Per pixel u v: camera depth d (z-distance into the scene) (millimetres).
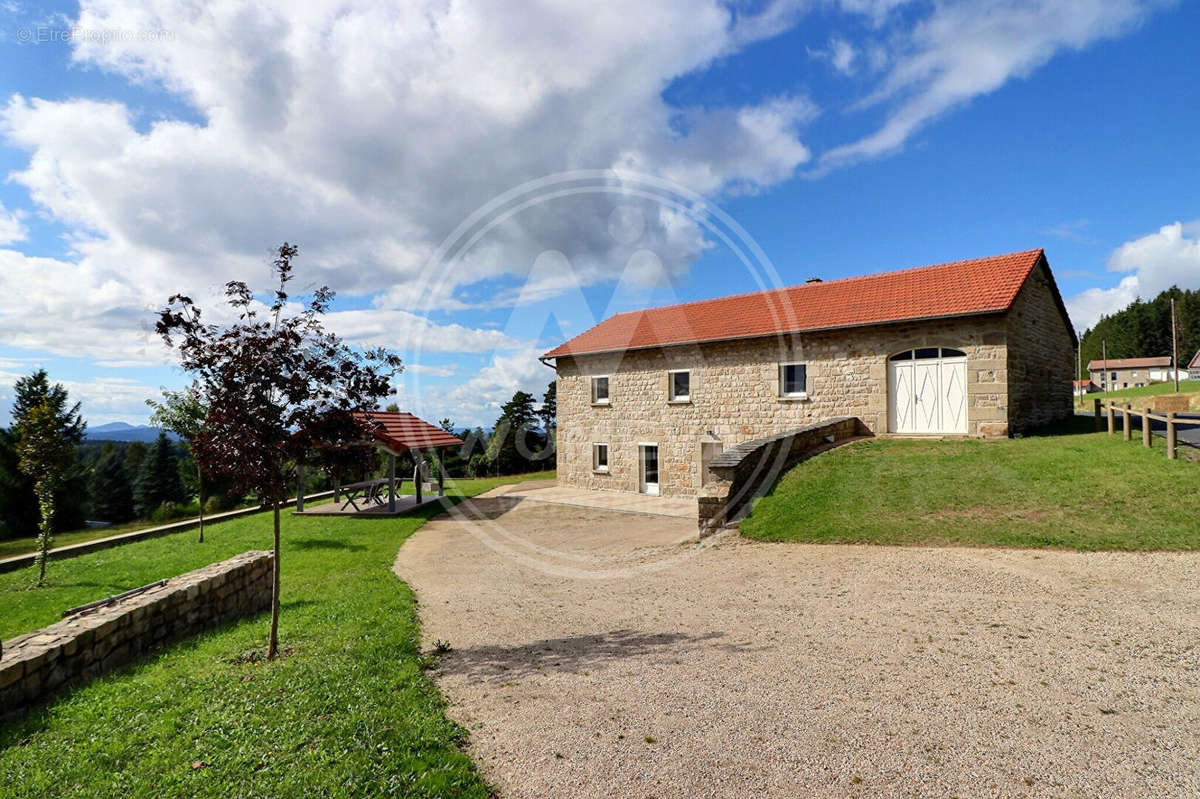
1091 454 11312
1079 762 3445
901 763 3518
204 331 5727
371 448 6516
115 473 39375
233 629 6738
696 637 5867
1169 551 7289
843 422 15477
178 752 3699
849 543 9164
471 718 4305
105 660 5270
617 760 3676
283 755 3641
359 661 5285
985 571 7266
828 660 5074
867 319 15758
